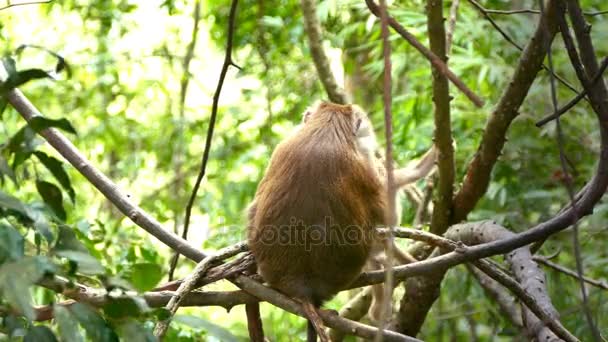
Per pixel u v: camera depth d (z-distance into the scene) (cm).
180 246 567
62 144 587
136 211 577
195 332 725
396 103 1049
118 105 1284
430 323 992
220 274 529
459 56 962
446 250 602
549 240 918
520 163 941
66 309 329
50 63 1202
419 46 434
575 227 387
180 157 1221
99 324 328
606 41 944
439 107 690
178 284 541
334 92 862
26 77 352
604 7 983
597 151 943
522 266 612
